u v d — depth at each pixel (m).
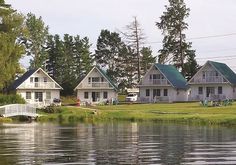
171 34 126.12
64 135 39.62
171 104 89.50
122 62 138.62
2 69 81.31
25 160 23.28
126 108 80.88
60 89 105.75
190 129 46.84
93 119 68.56
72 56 144.00
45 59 134.88
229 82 98.81
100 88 108.88
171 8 126.94
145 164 21.98
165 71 106.06
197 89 102.75
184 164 21.97
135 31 120.69
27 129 48.59
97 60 151.62
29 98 102.94
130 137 36.97
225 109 70.62
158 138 35.88
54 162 22.59
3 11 86.88
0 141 33.97
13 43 85.31
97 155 25.14
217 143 31.53
